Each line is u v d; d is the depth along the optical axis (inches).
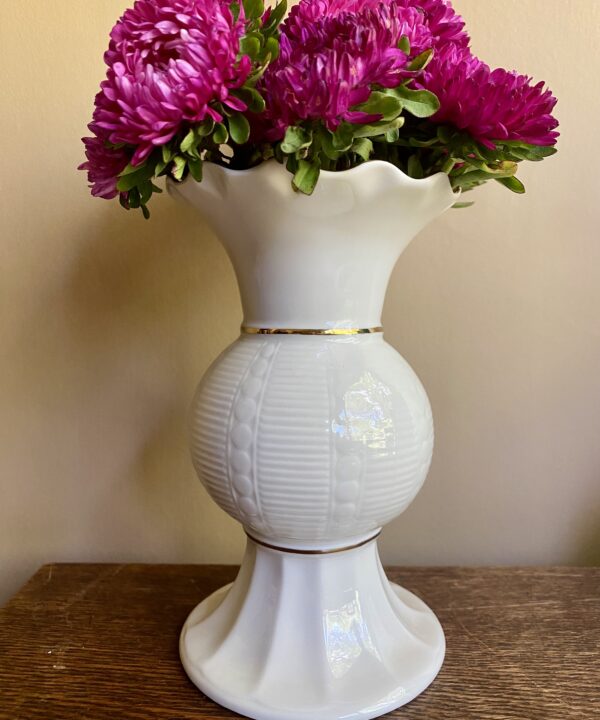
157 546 29.0
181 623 22.6
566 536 28.5
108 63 14.4
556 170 25.8
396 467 17.0
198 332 27.2
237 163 17.3
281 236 16.0
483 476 28.1
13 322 27.1
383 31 13.3
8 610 23.4
